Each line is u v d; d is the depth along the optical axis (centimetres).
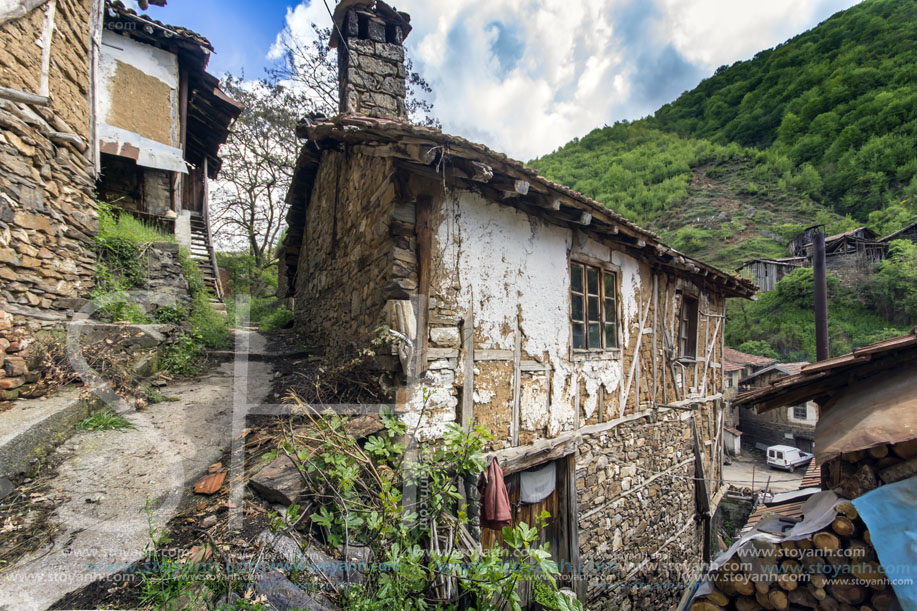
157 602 160
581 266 450
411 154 274
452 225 331
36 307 325
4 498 202
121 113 701
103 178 732
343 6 557
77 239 388
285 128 1255
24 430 225
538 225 397
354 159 446
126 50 707
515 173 304
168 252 551
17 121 310
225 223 1497
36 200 328
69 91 382
